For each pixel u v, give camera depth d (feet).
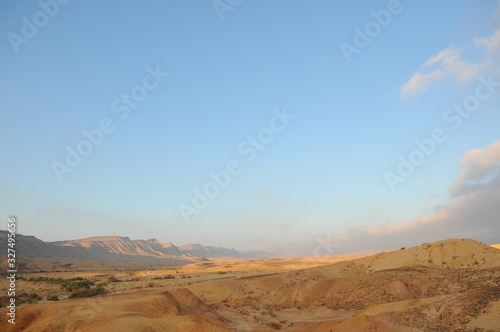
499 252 196.75
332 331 113.70
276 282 237.45
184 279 339.36
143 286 274.98
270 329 128.67
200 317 116.88
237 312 169.89
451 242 226.99
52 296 215.51
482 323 102.83
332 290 195.42
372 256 250.78
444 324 110.42
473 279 160.25
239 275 363.97
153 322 102.12
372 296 170.81
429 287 167.02
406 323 118.52
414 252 231.09
